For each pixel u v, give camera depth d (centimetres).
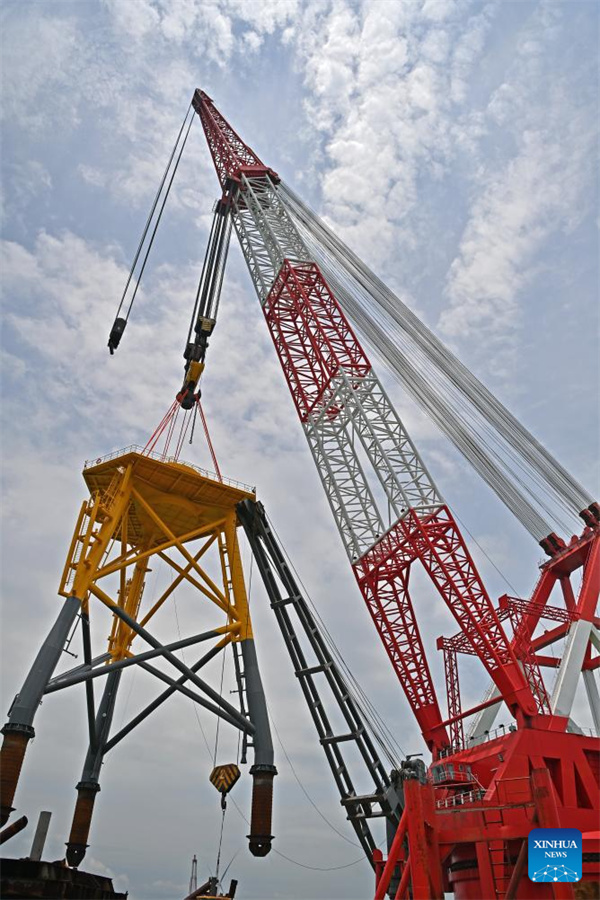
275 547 5012
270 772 4081
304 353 5319
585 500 5434
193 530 5319
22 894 2389
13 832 2684
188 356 5925
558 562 5478
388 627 4659
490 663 4106
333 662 4484
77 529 4253
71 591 4009
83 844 4388
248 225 6253
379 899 2794
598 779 3953
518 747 3747
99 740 4734
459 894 3422
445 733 4509
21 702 3481
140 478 4850
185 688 4231
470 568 4312
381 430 4750
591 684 4922
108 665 4022
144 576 5347
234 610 4759
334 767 4194
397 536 4538
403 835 2903
